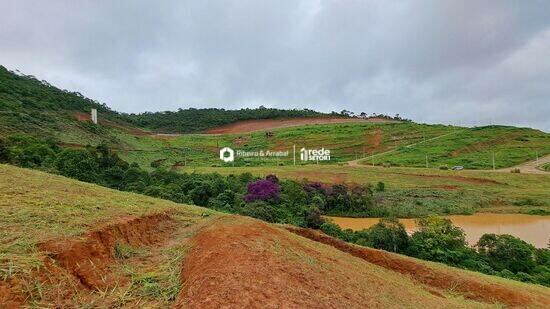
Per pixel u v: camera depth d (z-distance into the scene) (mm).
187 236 11711
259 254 8164
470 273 17453
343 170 68875
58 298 6273
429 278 15555
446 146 91562
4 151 28391
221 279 6715
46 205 10062
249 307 6133
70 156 32250
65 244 7633
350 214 42625
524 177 64625
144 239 10773
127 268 8203
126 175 34188
